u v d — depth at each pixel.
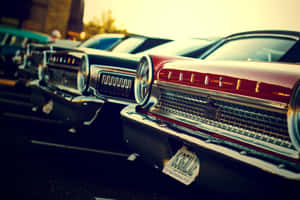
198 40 4.63
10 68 12.00
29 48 6.59
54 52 5.17
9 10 31.83
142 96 3.27
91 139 4.95
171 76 2.95
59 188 2.91
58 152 4.03
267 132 2.15
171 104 3.00
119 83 4.11
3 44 12.17
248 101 2.21
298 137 1.91
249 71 2.31
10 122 5.36
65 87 4.64
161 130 2.91
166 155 2.94
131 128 3.39
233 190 2.27
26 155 3.71
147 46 5.77
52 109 5.09
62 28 33.91
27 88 9.40
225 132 2.40
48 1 33.00
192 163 2.67
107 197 2.88
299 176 1.83
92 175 3.39
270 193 2.00
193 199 3.16
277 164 1.99
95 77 4.09
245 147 2.21
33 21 33.00
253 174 2.08
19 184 2.86
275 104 2.05
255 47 3.69
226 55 3.88
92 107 4.10
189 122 2.73
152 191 3.22
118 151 4.54
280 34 3.59
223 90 2.41
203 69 2.66
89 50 4.54
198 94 2.64
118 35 7.11
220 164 2.33
